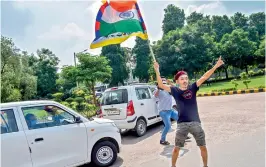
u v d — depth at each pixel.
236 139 6.58
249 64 53.03
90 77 19.55
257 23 68.62
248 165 4.70
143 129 8.69
